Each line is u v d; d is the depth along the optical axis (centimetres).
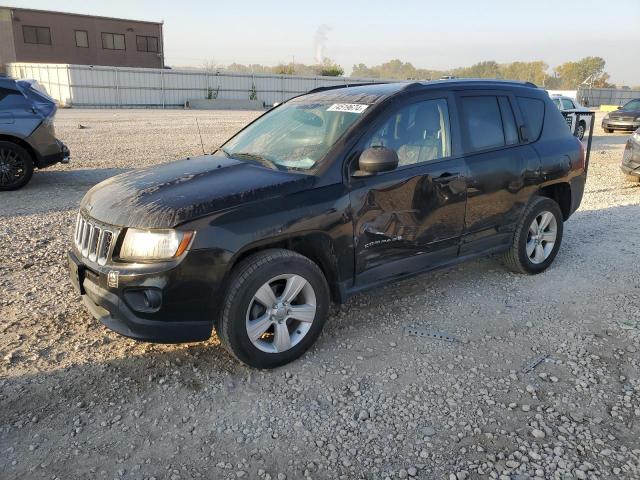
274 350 353
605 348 388
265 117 489
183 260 313
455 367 362
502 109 486
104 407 315
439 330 415
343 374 352
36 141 936
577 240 658
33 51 4594
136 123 2388
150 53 5109
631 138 1041
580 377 349
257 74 4656
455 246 448
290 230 344
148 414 310
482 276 530
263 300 343
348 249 375
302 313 362
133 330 322
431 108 430
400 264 412
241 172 379
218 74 4444
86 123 2330
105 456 276
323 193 361
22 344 383
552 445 285
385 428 299
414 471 266
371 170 361
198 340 332
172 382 341
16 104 916
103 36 4838
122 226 326
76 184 993
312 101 462
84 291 360
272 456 277
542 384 342
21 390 329
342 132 389
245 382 342
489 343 395
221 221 324
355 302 465
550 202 521
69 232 670
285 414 311
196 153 1405
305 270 355
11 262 553
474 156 451
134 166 1195
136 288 318
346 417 308
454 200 432
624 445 285
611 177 1157
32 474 263
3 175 920
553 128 536
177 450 281
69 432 293
